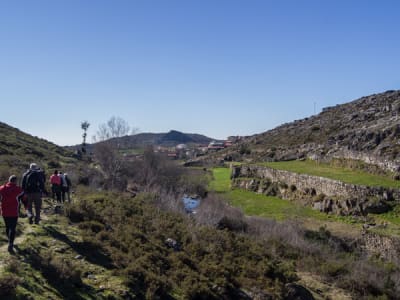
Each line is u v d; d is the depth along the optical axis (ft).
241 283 50.72
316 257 72.28
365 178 97.96
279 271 56.08
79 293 34.12
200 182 146.30
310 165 133.59
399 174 92.89
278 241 77.36
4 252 36.50
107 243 46.52
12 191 36.99
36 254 37.50
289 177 117.39
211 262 53.16
